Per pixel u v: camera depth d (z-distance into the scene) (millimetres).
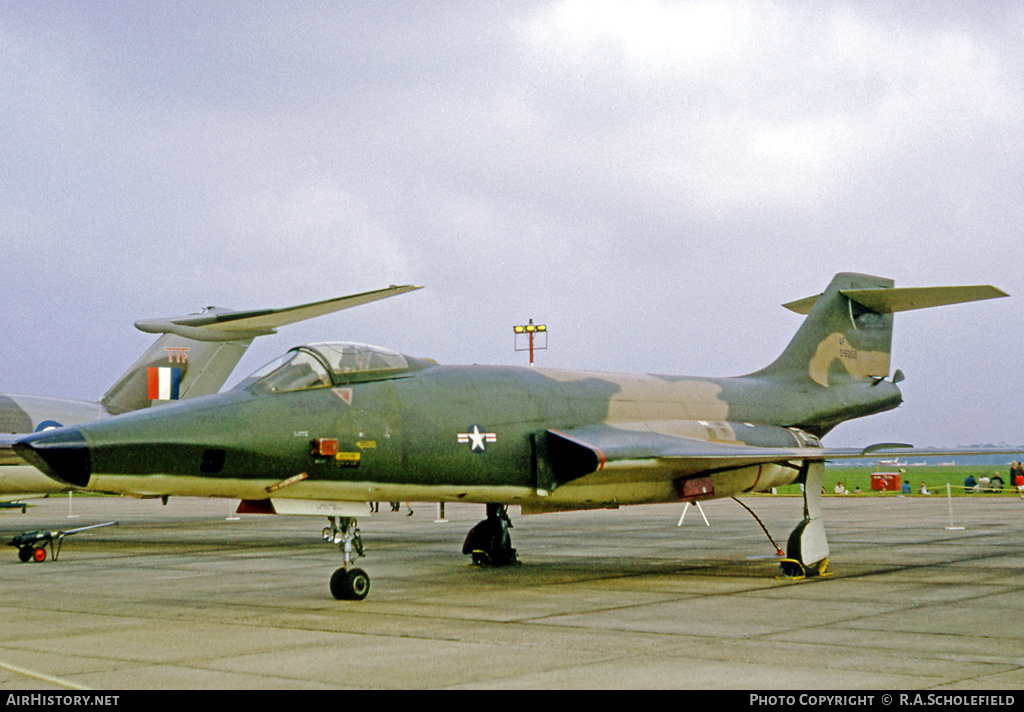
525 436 13258
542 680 6844
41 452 9602
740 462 13406
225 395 11203
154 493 10703
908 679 6789
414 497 12391
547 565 15148
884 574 13461
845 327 18281
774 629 8977
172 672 7219
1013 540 19016
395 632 8984
